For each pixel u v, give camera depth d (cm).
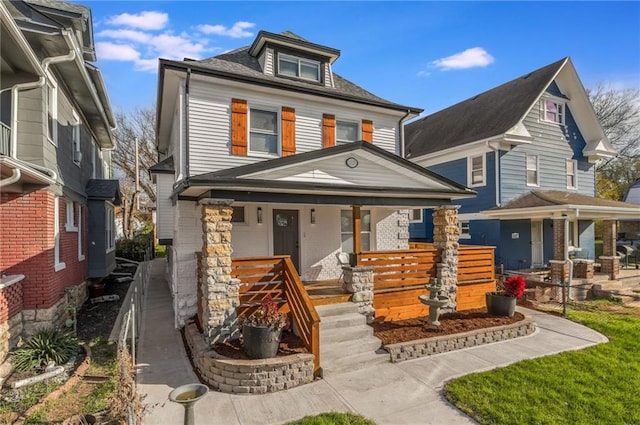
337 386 551
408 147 2066
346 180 804
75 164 1095
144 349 706
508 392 514
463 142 1586
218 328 641
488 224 1507
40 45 792
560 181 1631
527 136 1459
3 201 744
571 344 727
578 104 1656
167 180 1088
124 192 3048
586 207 1223
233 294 659
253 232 970
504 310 843
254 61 1049
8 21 555
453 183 898
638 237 2677
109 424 428
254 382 533
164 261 2128
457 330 743
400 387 546
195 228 850
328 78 1075
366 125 1045
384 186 841
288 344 632
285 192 739
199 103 830
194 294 841
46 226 773
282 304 707
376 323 793
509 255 1470
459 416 464
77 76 948
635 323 878
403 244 1156
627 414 454
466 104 1959
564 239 1252
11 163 576
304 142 955
